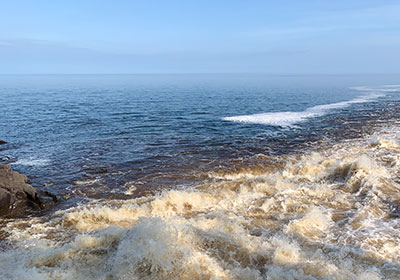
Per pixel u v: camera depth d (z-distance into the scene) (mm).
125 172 11281
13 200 8195
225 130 18641
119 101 35125
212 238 5965
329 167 10602
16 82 96750
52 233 6945
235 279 4895
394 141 13961
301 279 4809
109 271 5176
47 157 13125
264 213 7703
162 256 5258
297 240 6176
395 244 5902
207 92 48750
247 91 50125
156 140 16156
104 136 17203
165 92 49469
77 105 31141
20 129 18969
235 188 9523
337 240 6141
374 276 4859
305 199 8375
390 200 7945
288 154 13156
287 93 45312
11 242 6543
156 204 8195
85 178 10688
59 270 5242
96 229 7082
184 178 10648
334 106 29344
